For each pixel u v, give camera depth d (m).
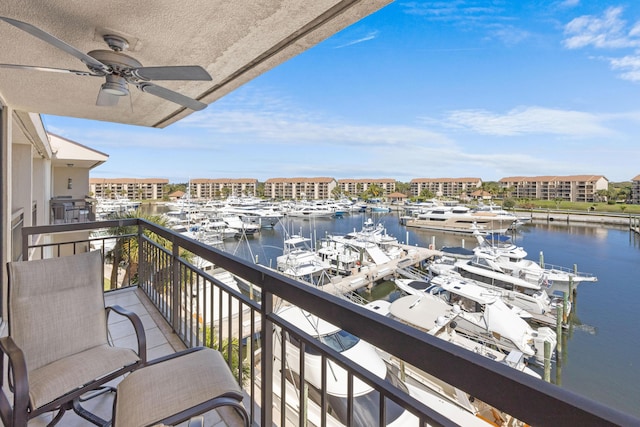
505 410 0.58
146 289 3.60
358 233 25.58
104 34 1.97
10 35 2.01
